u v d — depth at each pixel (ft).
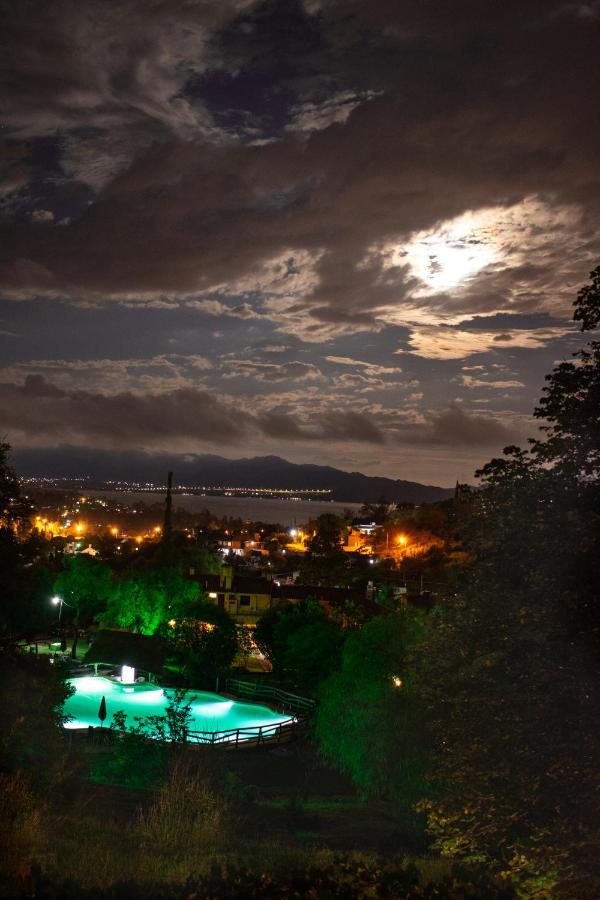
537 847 40.70
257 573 388.16
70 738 95.14
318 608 192.03
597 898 37.40
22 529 87.25
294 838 59.41
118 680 169.68
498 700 44.73
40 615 85.76
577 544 42.78
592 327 49.62
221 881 32.65
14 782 46.19
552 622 42.60
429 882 34.78
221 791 67.82
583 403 46.83
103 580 238.27
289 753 120.88
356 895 32.60
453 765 47.85
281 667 187.01
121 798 63.87
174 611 205.87
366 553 531.09
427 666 52.11
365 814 82.94
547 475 47.06
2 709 63.52
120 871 37.88
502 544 48.08
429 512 441.27
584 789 40.06
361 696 93.61
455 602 51.96
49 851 39.70
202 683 174.60
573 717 41.65
